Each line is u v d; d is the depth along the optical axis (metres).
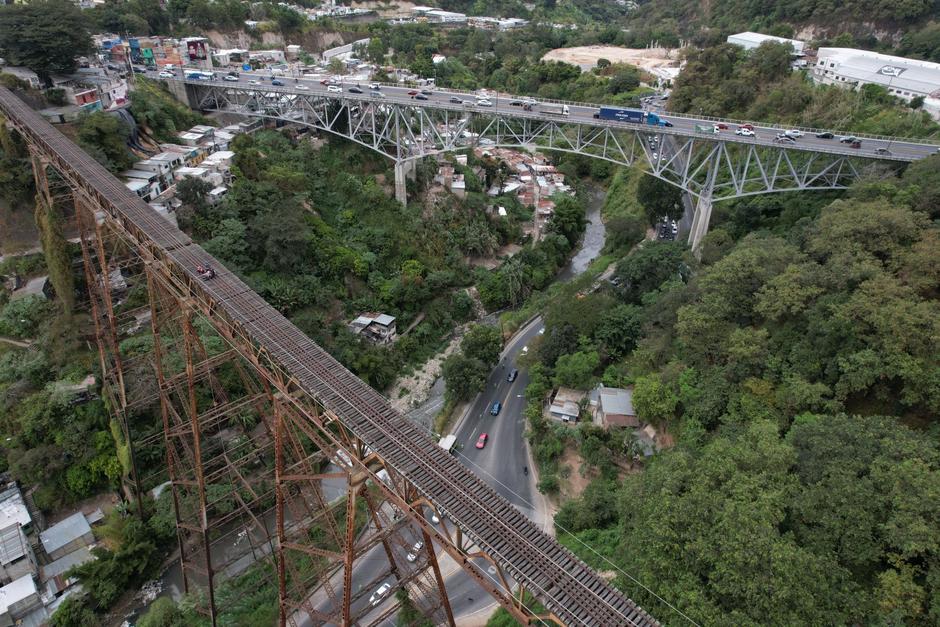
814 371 40.38
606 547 39.75
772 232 72.88
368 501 26.25
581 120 74.88
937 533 26.41
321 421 26.80
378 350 65.00
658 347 51.81
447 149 81.31
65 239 51.88
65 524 43.34
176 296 32.97
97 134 63.88
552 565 20.70
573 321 59.75
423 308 74.50
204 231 63.59
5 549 39.62
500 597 21.34
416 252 78.00
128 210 39.28
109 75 79.62
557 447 50.44
